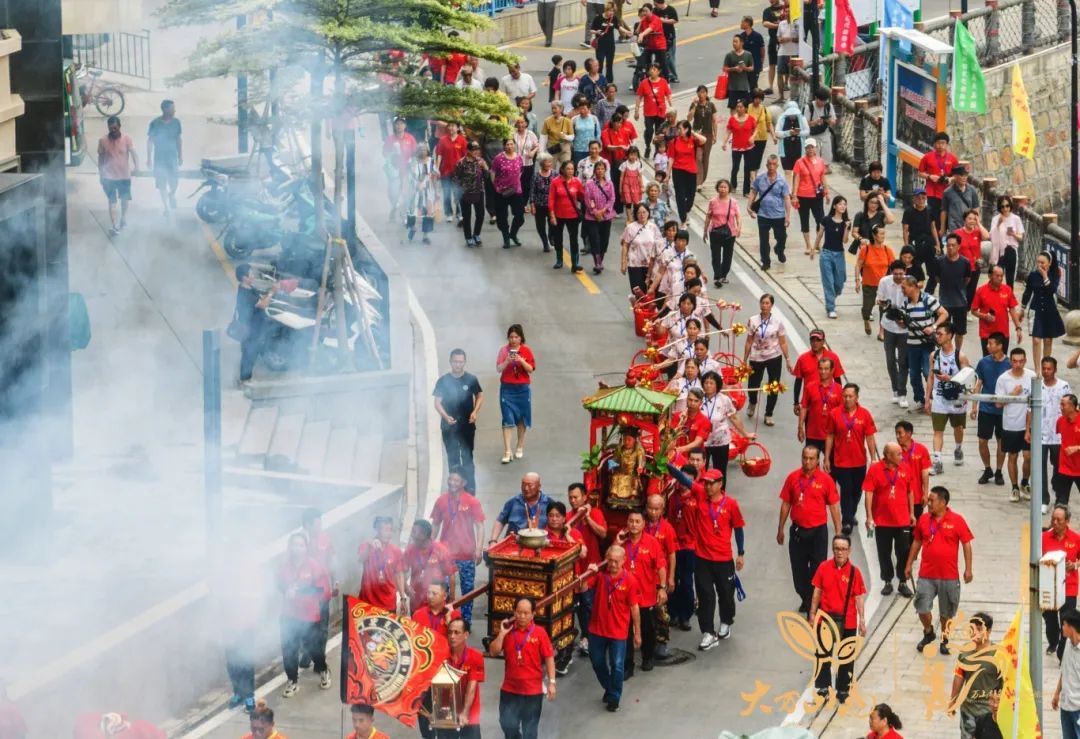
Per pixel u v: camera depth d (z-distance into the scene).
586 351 56.44
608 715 37.72
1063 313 60.78
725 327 57.91
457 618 35.47
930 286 56.19
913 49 69.12
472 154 65.19
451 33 61.97
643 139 77.06
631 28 97.19
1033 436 34.00
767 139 71.12
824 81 79.50
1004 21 82.38
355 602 33.44
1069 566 39.41
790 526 43.81
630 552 38.19
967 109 66.94
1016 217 58.38
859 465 44.88
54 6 47.09
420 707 34.53
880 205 58.97
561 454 49.69
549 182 63.75
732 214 60.34
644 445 40.97
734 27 99.00
